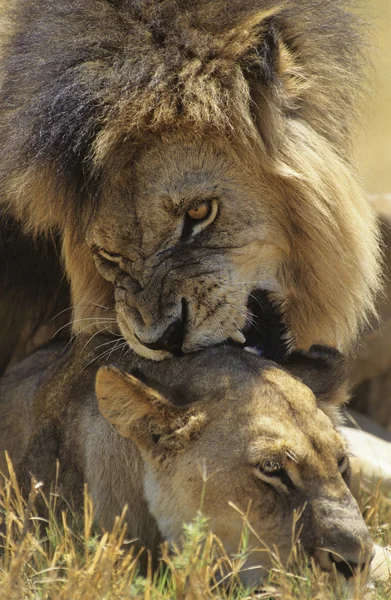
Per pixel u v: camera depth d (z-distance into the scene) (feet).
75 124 28.89
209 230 29.81
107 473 26.78
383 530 31.37
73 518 26.43
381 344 43.73
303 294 32.14
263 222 30.45
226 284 29.48
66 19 30.50
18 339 39.09
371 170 72.08
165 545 23.80
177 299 28.86
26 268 36.68
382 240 40.93
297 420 24.35
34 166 29.50
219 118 29.40
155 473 25.22
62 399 28.99
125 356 29.14
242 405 24.61
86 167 29.07
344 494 23.84
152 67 29.53
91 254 31.91
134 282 29.50
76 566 22.89
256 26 30.55
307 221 31.24
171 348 28.35
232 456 24.21
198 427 24.66
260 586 24.21
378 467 34.81
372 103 38.50
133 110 29.04
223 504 24.21
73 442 27.78
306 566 23.03
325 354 28.22
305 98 32.37
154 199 29.37
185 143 29.60
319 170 31.65
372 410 44.65
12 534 26.68
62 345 35.94
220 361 26.18
